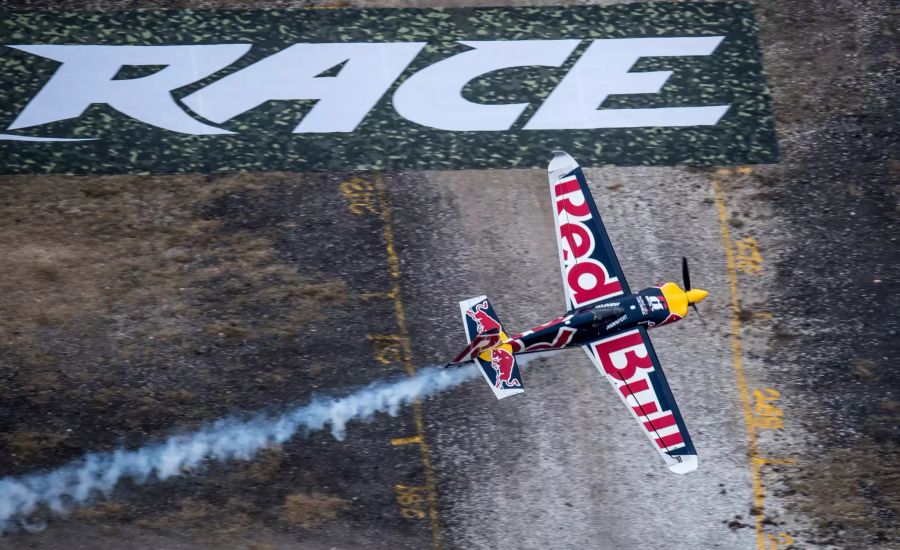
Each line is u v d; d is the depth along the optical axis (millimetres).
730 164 83875
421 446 70625
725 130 85812
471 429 71375
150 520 67125
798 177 83125
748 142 85125
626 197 82000
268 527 67062
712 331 75500
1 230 78938
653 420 61625
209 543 66250
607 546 67125
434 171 83625
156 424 70938
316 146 84938
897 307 76688
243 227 80062
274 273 77812
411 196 82125
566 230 67875
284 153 84438
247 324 75375
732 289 77375
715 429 71438
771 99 87688
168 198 81500
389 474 69500
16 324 74500
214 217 80562
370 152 84625
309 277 77688
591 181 82875
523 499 68688
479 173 83625
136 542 66125
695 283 77562
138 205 81000
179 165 83500
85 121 85750
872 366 74125
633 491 69125
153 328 74938
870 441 71000
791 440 71062
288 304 76375
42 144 84188
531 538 67312
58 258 77812
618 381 63219
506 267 78562
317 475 69312
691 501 68750
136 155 83938
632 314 64875
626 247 79312
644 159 84250
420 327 75562
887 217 81000
